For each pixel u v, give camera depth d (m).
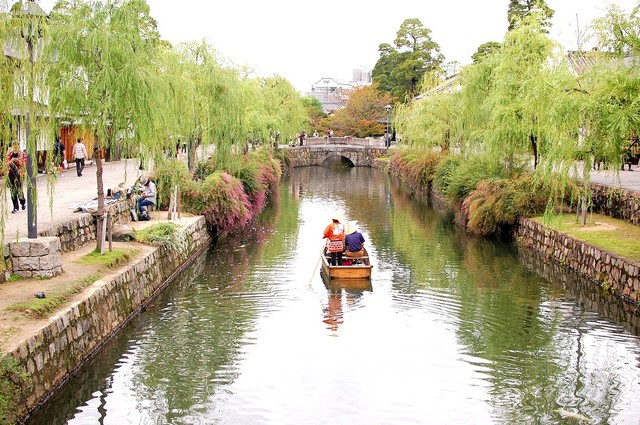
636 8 16.98
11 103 11.62
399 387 12.05
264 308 16.84
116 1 15.76
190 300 17.45
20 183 14.48
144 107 15.58
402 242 26.81
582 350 13.98
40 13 12.79
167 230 19.84
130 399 11.47
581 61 21.75
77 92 14.92
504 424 10.65
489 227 27.22
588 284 19.00
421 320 15.95
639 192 22.39
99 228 16.33
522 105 23.58
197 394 11.70
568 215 24.80
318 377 12.47
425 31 86.81
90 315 12.87
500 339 14.62
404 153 53.75
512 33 26.36
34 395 10.13
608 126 15.84
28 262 13.54
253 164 34.88
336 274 19.17
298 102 65.69
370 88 87.56
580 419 10.84
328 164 82.00
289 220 33.03
